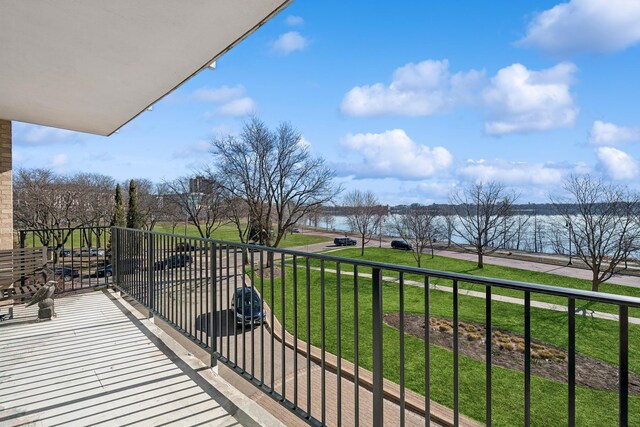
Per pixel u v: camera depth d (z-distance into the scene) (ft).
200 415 7.06
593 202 54.29
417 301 47.16
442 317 40.78
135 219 87.71
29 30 9.20
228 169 75.25
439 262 81.35
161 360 9.56
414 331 36.24
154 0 8.00
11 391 7.93
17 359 9.56
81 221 79.97
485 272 68.54
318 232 143.74
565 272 67.15
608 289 54.90
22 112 16.25
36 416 7.00
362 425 18.60
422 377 26.53
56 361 9.46
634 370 28.35
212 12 8.54
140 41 9.91
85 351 10.11
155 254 12.65
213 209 81.25
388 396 22.07
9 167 17.28
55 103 15.01
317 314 38.96
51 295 13.06
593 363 29.78
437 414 20.89
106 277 18.07
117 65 11.41
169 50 10.48
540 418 22.40
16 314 13.55
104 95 14.11
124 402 7.51
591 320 39.93
